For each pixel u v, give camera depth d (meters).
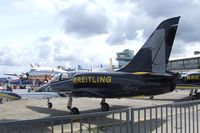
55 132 8.66
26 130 4.50
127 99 28.59
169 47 15.43
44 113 18.34
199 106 10.02
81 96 17.16
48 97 18.27
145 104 23.44
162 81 15.14
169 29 15.45
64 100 27.69
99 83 16.56
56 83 18.33
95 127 5.57
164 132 7.92
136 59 16.19
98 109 20.14
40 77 73.69
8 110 19.95
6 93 18.16
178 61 80.69
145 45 16.02
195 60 75.81
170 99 28.61
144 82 15.52
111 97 16.47
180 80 26.41
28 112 18.84
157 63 15.59
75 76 17.38
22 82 75.19
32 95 18.23
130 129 5.81
